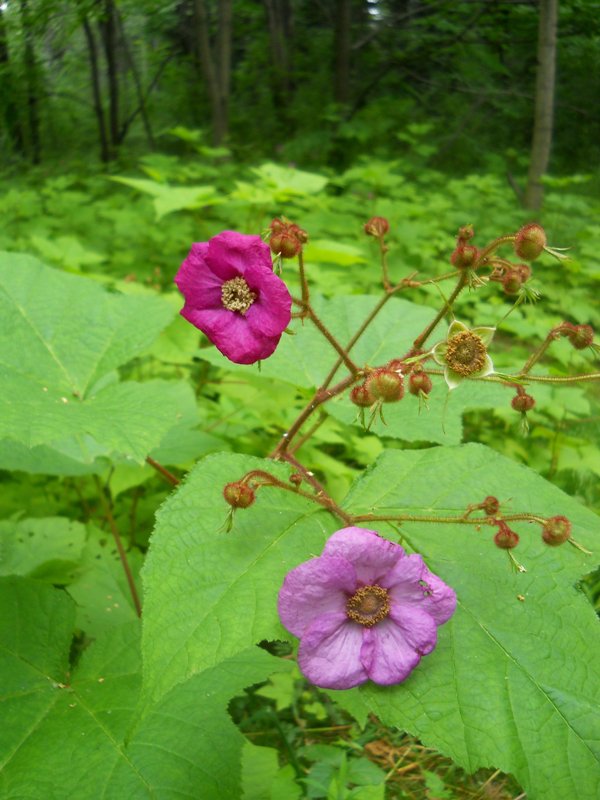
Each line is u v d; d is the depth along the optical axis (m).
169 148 1.85
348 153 1.61
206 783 0.20
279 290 0.19
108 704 0.22
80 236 0.84
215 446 0.35
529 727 0.17
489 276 0.21
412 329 0.30
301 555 0.19
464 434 0.51
